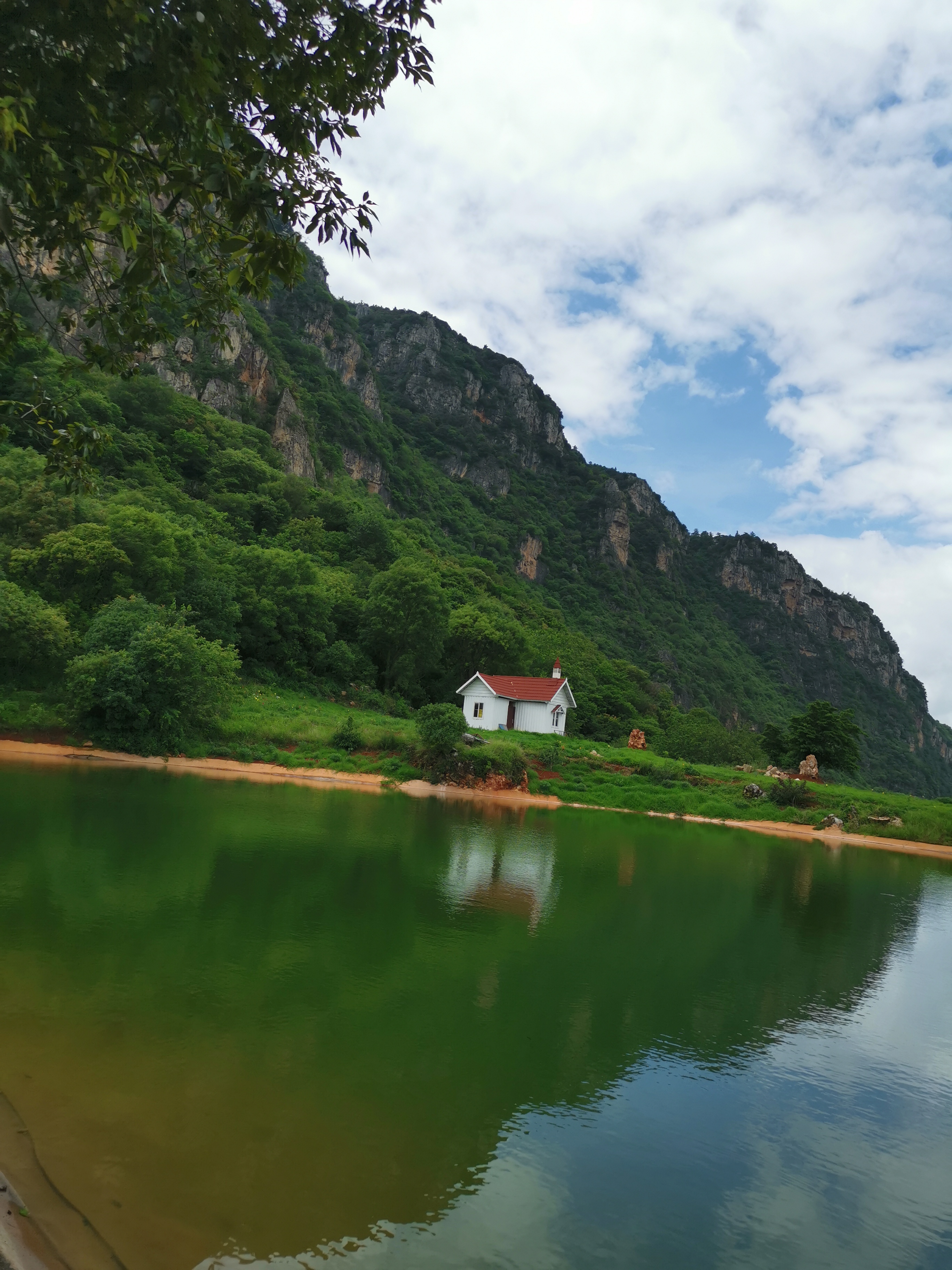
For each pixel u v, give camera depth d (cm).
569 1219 466
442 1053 677
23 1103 516
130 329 634
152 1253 394
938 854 3106
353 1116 554
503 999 833
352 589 5562
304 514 7988
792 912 1499
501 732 4066
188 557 4231
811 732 4638
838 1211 514
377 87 558
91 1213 418
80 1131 493
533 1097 623
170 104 468
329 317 15650
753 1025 855
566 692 4656
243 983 781
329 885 1238
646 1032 796
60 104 485
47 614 2836
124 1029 645
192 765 2777
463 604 7438
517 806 2895
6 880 1064
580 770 3528
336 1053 649
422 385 19512
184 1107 536
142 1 444
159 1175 459
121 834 1434
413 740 3234
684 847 2259
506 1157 531
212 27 478
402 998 796
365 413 14562
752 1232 476
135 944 859
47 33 458
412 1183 484
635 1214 482
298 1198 454
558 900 1348
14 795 1734
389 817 2088
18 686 2911
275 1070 607
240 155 544
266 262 514
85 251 608
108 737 2736
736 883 1742
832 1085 723
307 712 3775
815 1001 970
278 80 535
